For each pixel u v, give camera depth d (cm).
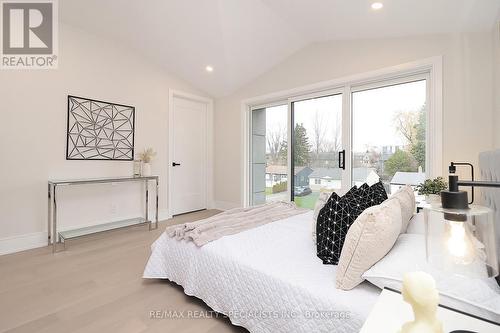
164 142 394
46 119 283
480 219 65
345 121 318
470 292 87
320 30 299
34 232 274
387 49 279
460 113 236
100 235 313
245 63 369
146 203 361
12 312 158
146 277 189
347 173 317
